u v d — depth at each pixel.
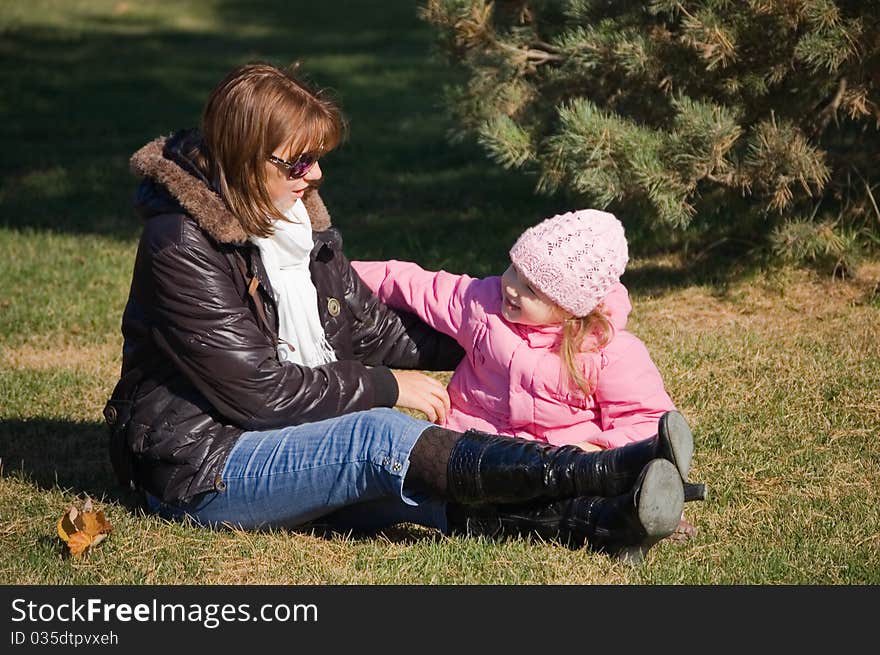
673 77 11.46
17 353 11.32
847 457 8.43
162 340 6.84
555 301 6.93
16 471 8.42
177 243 6.71
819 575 6.79
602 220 7.04
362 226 15.96
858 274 12.27
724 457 8.48
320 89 6.93
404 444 6.57
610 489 6.49
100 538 7.02
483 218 16.06
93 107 25.67
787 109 11.76
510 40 12.55
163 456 6.93
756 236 13.20
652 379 7.06
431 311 7.62
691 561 6.91
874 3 10.76
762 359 10.29
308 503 6.84
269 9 42.72
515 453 6.54
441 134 22.06
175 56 32.84
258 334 6.88
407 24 38.47
